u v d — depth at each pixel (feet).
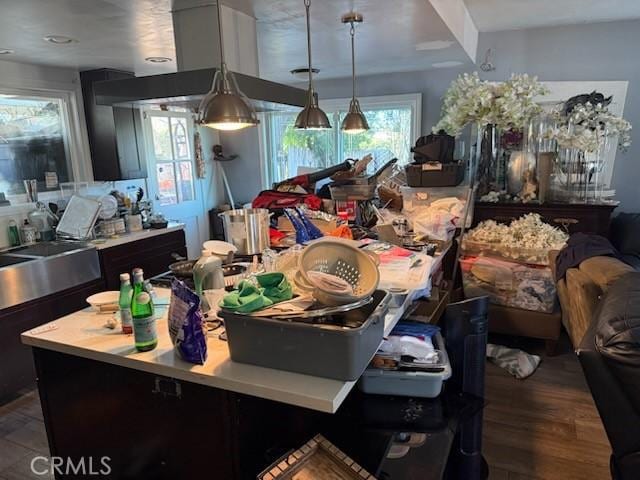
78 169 12.74
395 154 15.56
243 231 7.27
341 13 7.65
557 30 12.43
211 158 17.92
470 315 5.56
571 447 7.07
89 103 12.48
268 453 4.66
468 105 10.03
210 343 4.68
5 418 8.13
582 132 10.02
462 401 5.44
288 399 3.69
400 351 5.28
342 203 9.30
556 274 7.59
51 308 9.55
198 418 4.38
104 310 5.78
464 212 9.34
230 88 5.16
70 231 11.13
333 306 3.93
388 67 13.56
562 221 10.53
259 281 4.34
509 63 13.07
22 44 9.05
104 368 4.84
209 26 6.99
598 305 5.06
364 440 4.68
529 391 8.66
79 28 7.88
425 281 5.63
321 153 16.78
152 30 8.07
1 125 10.97
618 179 12.62
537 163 10.75
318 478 3.94
